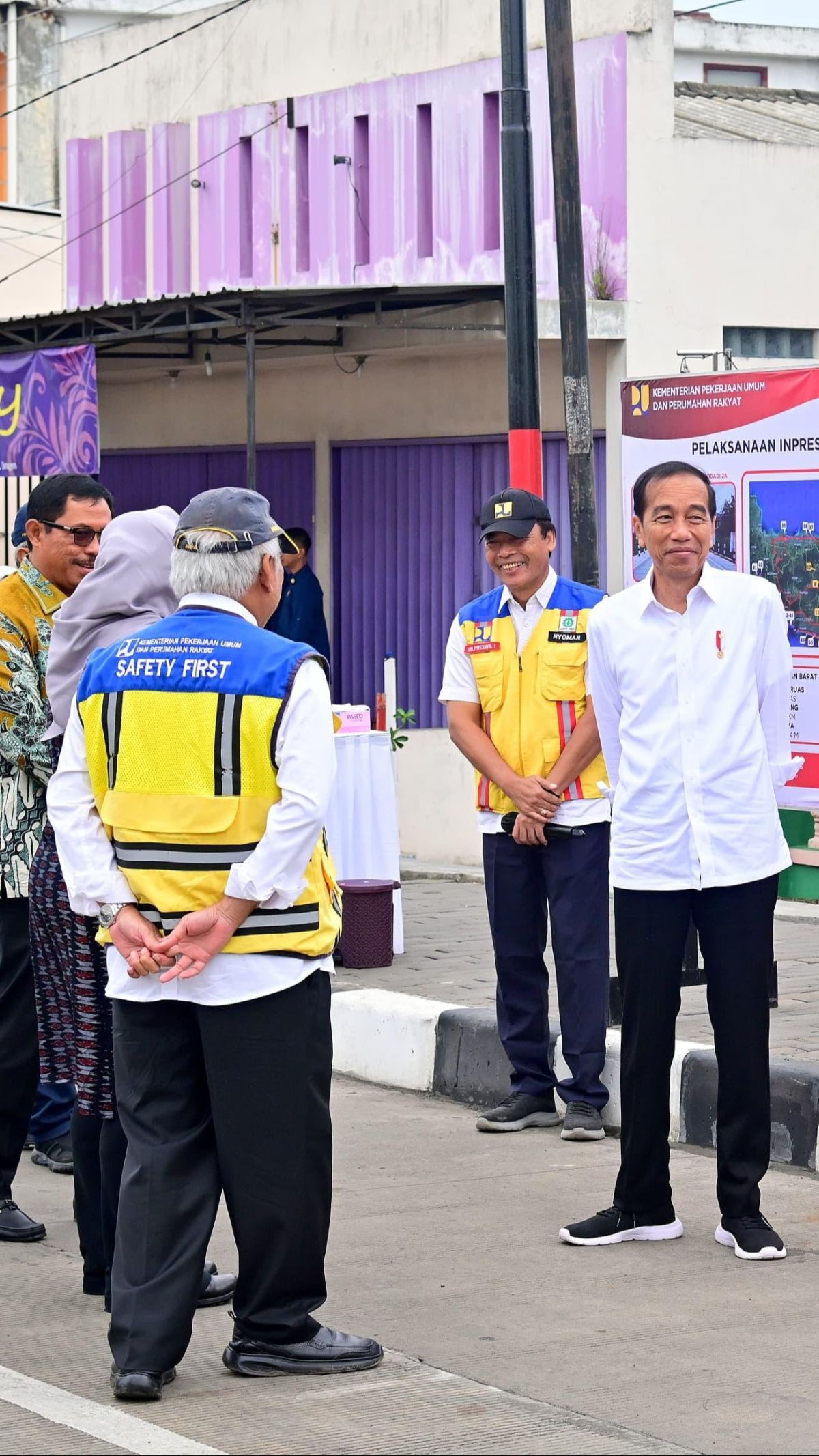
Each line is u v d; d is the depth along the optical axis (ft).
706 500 17.07
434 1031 24.45
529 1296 16.33
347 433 43.14
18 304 54.19
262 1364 14.29
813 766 25.52
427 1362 14.66
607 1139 22.02
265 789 13.57
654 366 38.52
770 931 17.38
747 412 25.88
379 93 43.16
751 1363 14.64
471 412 40.63
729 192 39.27
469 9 41.09
